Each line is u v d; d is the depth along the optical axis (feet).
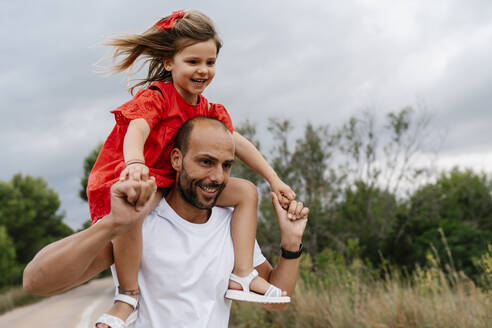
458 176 70.79
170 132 7.07
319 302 22.90
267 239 43.55
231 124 8.22
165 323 6.25
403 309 18.90
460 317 16.67
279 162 48.14
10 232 154.20
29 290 5.28
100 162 6.98
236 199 7.29
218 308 6.72
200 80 7.26
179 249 6.44
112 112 6.61
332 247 47.14
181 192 6.44
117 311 6.05
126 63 7.67
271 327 25.53
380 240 39.58
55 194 167.73
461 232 34.50
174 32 7.25
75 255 5.07
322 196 48.39
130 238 5.94
